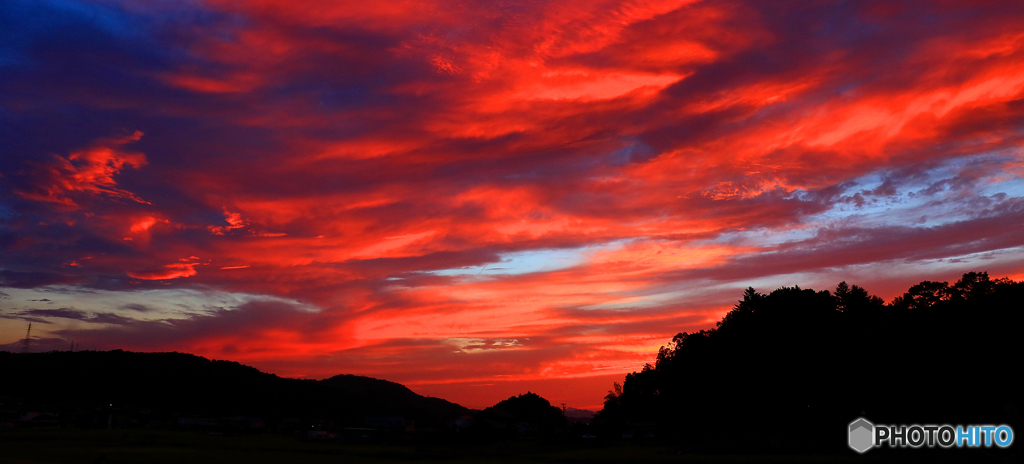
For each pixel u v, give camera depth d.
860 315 109.31
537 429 149.75
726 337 117.81
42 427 145.75
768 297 114.81
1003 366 81.19
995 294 90.25
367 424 143.00
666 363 158.25
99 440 107.75
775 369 103.44
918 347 87.62
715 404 123.88
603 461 70.31
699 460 65.50
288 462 72.88
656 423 162.50
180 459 74.44
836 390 97.25
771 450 76.12
